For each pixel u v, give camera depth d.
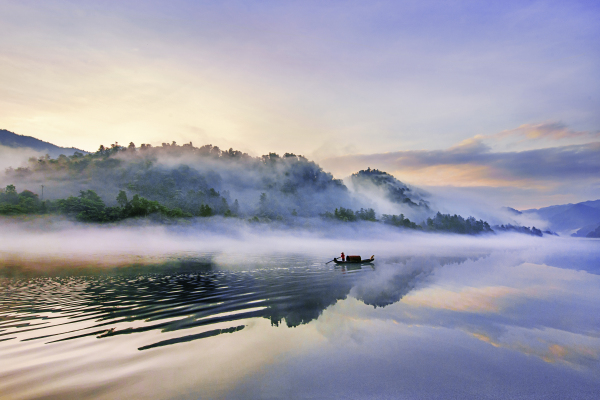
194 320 13.26
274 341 10.93
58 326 12.24
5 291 19.41
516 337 12.12
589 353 10.63
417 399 7.37
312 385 7.87
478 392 7.80
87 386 7.60
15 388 7.45
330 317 14.12
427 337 11.81
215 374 8.34
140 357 9.35
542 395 7.79
